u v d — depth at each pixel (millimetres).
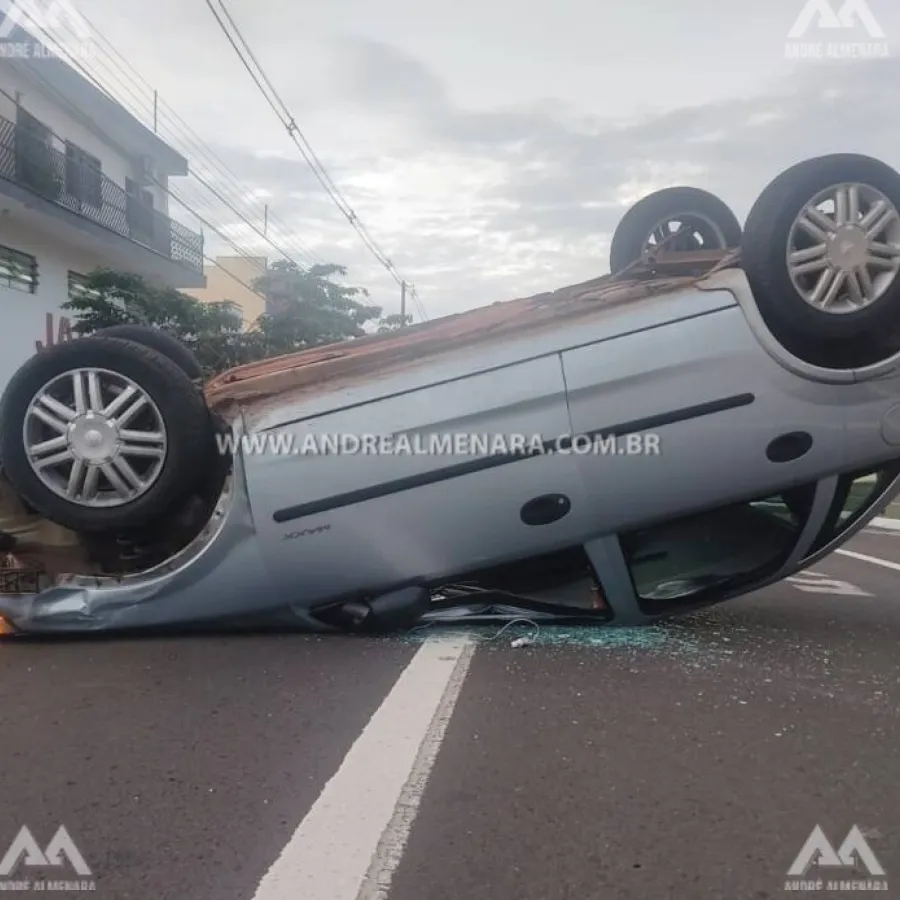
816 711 4746
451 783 3840
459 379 5605
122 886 3064
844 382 5594
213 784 3822
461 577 5898
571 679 5250
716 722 4566
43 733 4371
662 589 6242
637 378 5559
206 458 5703
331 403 5617
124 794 3727
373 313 28078
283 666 5453
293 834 3406
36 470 5637
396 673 5332
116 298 21391
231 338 23094
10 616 5824
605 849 3299
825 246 5461
